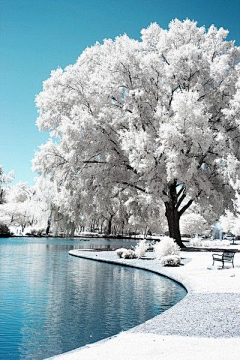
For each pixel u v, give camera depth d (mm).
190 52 33594
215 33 37938
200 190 33875
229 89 35250
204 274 16703
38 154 35500
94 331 8414
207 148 30422
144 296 12648
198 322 8086
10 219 85500
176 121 30891
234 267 19797
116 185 37469
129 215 46750
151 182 31922
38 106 36375
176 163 29500
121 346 6316
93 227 89938
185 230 74562
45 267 20781
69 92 35938
